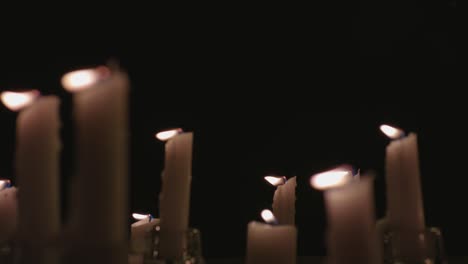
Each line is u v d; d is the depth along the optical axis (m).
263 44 2.44
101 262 0.55
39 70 2.21
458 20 2.45
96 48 2.26
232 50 2.42
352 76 2.47
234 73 2.42
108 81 0.57
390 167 0.99
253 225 1.03
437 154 2.45
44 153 0.63
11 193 1.07
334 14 2.47
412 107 2.46
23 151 0.64
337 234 0.62
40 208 0.62
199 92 2.40
